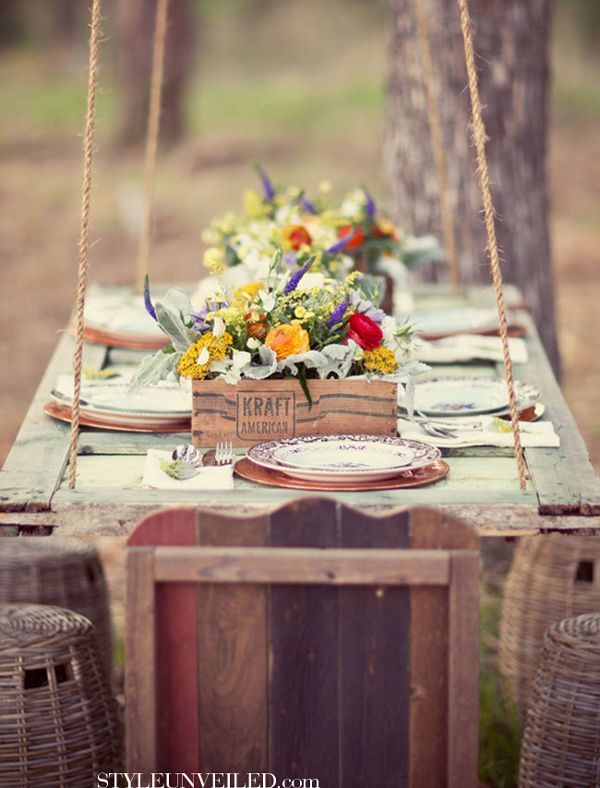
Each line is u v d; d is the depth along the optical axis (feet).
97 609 11.90
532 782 8.86
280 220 12.49
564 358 24.26
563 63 72.69
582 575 12.10
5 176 45.83
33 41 86.99
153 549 6.50
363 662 6.65
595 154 48.70
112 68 73.67
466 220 16.47
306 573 6.48
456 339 12.05
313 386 8.75
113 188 43.16
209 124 56.49
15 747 8.53
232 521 6.55
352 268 12.27
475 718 6.51
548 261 16.96
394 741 6.70
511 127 16.33
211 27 89.35
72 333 12.45
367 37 87.04
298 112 59.88
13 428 20.44
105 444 8.99
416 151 16.61
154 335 11.92
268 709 6.70
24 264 33.76
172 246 35.81
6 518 7.65
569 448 8.89
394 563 6.46
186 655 6.65
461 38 16.11
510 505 7.64
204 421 8.79
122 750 9.23
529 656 11.80
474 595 6.45
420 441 8.78
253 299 8.89
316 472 7.89
